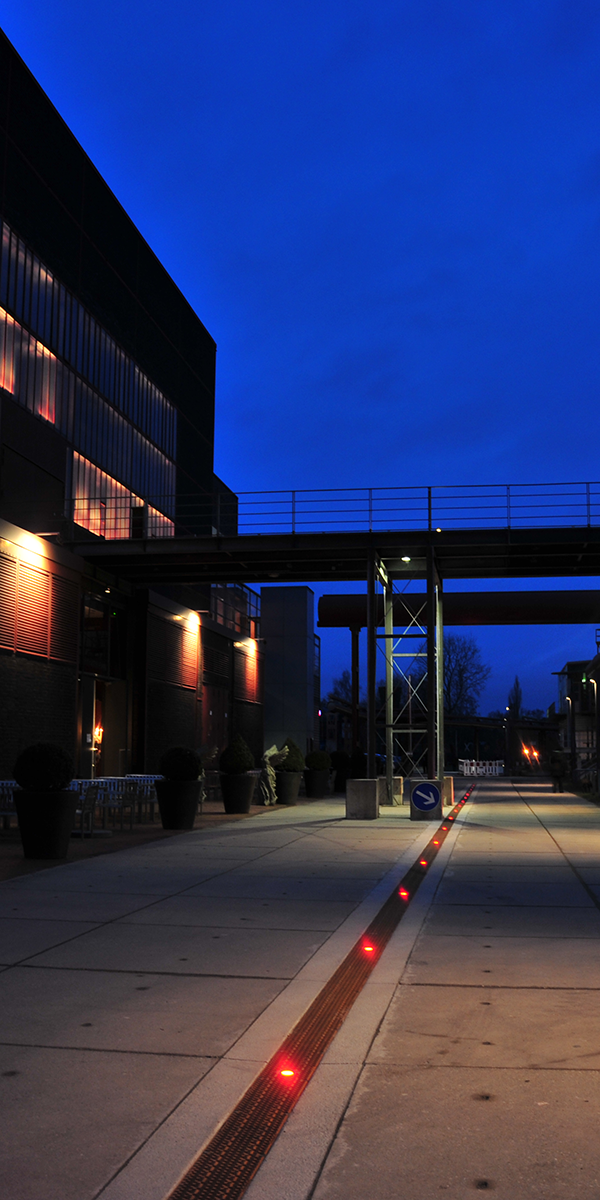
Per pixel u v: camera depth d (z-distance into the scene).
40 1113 4.21
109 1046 5.13
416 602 40.66
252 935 8.16
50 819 13.53
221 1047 5.13
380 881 11.54
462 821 22.38
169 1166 3.71
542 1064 4.91
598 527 25.44
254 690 47.22
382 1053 5.08
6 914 9.12
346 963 7.12
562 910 9.57
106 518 31.20
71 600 26.67
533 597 42.06
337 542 26.33
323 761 33.47
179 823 19.06
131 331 34.06
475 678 94.56
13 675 23.12
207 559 27.62
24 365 25.84
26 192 26.23
